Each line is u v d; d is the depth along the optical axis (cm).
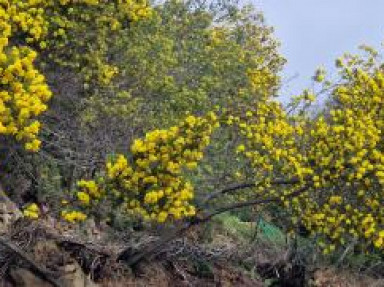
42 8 1151
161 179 911
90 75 1251
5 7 1049
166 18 1562
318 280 1409
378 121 1080
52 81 1270
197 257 1209
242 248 1420
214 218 1559
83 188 918
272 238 1602
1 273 883
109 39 1320
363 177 1045
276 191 1186
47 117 1279
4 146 1134
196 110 1369
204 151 1348
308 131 1170
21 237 927
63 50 1247
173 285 1121
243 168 1307
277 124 1102
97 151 1277
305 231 1514
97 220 1167
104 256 1021
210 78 1416
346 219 1082
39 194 1180
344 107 1147
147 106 1375
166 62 1385
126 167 893
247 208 1669
